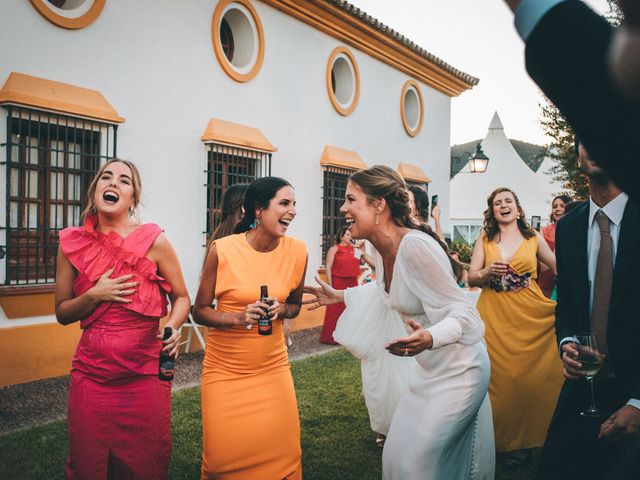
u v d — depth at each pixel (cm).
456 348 282
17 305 680
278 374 326
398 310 305
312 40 1139
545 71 75
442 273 272
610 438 217
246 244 324
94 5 746
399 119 1439
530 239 461
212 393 318
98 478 288
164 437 302
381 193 292
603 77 71
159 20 838
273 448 316
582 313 266
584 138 78
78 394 288
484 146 3772
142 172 821
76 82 737
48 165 711
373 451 453
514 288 445
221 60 935
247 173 995
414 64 1445
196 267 901
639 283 231
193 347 870
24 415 557
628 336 234
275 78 1052
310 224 1143
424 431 272
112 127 774
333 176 1213
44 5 693
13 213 700
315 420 526
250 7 987
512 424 439
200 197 906
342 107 1227
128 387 291
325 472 412
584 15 73
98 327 289
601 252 260
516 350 439
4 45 665
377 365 423
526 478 415
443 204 1661
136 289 293
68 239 300
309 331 1084
